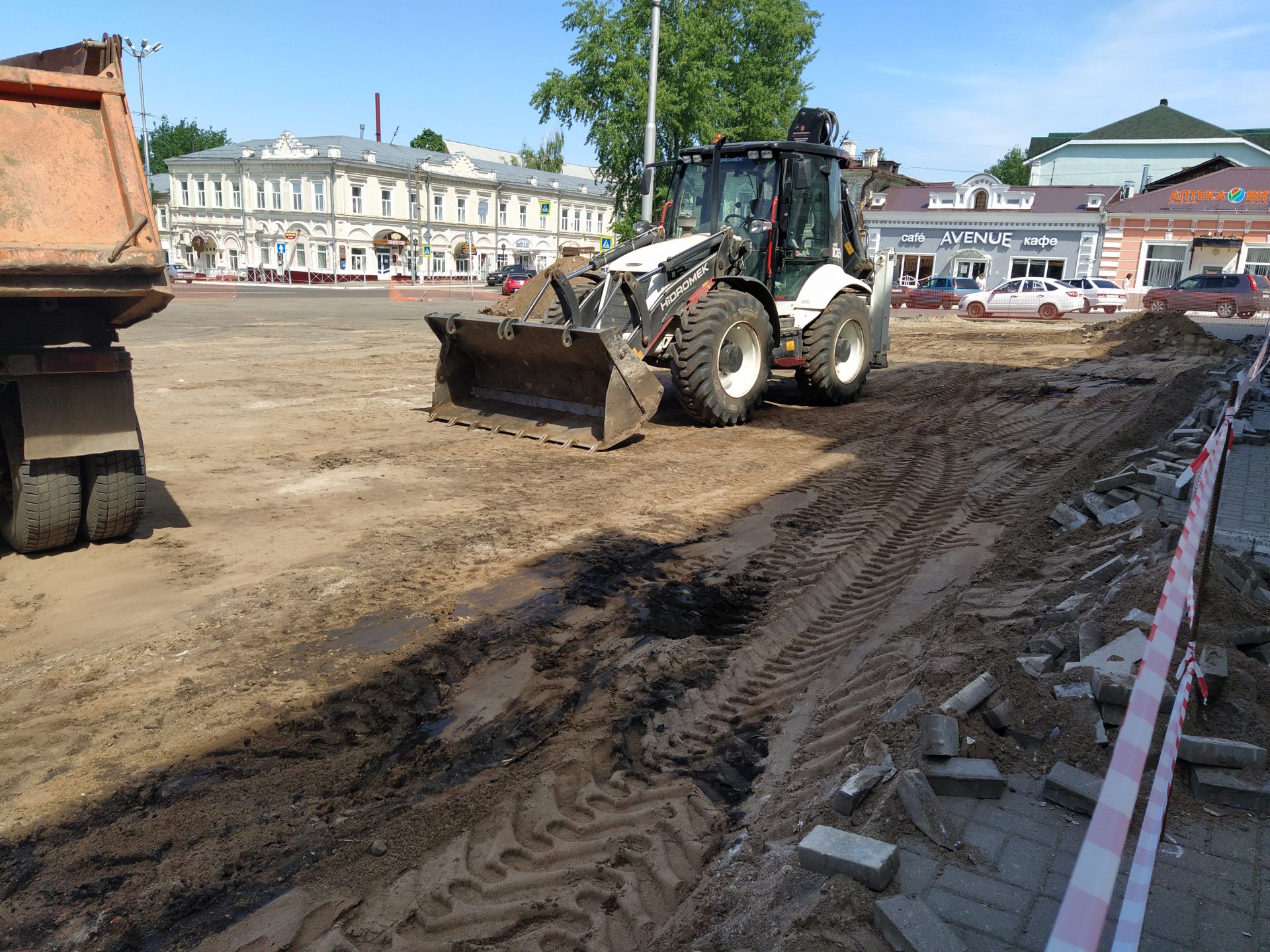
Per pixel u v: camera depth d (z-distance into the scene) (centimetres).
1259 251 3469
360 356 1605
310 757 347
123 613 470
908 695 343
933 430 975
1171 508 540
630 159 2877
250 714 374
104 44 467
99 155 463
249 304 3014
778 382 1320
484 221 6462
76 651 428
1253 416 880
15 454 511
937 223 3956
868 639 446
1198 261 3562
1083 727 315
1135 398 1161
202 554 557
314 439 890
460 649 438
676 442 895
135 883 277
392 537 595
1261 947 227
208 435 902
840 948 224
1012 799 288
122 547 567
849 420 1034
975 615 431
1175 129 4766
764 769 342
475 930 261
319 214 5578
